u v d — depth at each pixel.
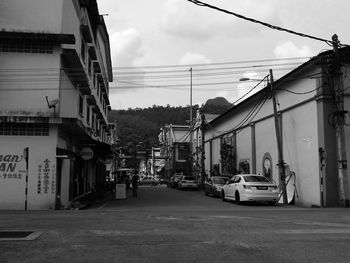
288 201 26.38
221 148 42.50
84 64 27.66
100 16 33.00
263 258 7.60
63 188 22.12
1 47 20.77
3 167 19.94
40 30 21.00
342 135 22.75
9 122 19.81
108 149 31.62
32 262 7.20
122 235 9.95
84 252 8.00
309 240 9.38
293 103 26.92
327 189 22.69
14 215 14.77
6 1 21.08
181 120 106.56
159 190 45.72
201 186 47.28
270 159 30.84
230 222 12.59
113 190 39.91
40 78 20.72
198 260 7.42
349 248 8.51
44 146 20.12
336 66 23.17
